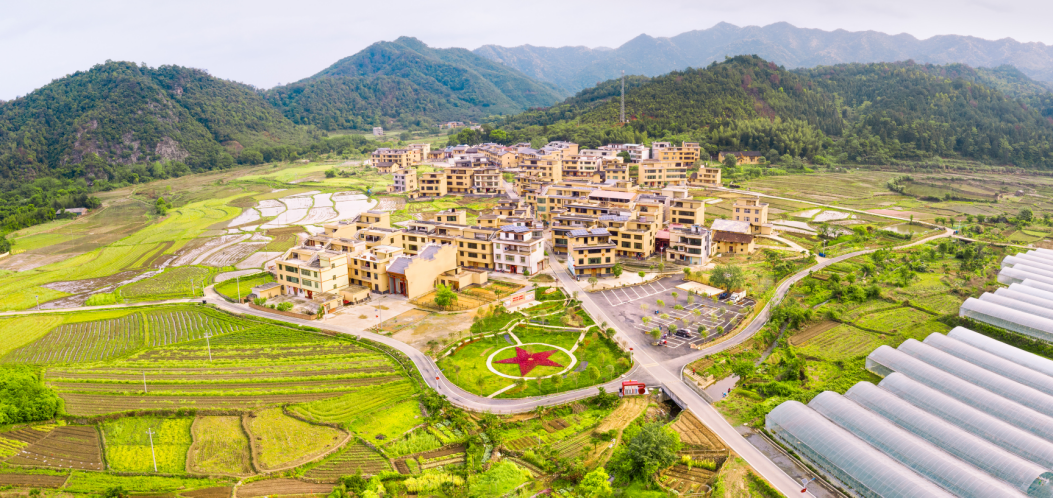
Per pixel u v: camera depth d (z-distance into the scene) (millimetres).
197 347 129875
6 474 87625
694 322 136875
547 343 128625
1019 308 133375
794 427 88875
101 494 82562
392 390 109062
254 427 98500
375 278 158875
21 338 137375
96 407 105000
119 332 140000
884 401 95688
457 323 138000
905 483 74188
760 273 170875
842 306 143375
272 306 147875
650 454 82750
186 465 88625
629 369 114250
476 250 178125
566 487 82688
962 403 94875
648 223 186625
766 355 122375
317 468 87438
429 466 87500
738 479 81938
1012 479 76750
